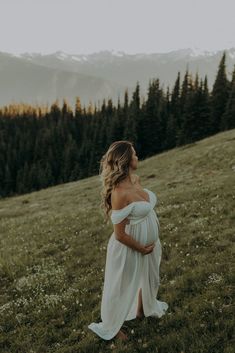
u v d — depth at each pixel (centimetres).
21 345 802
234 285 827
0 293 1154
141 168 4491
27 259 1418
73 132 16125
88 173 11119
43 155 14950
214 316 723
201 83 8619
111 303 682
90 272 1159
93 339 743
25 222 2459
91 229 1670
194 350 639
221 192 1798
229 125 8006
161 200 2052
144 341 703
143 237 657
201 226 1335
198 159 3734
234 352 615
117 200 634
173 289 878
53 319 880
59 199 3647
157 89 12450
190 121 8362
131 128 9544
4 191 13875
